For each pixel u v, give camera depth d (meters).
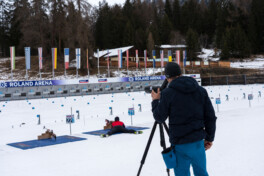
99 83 36.69
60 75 48.03
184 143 2.00
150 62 63.00
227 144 5.32
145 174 3.67
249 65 59.69
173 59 67.94
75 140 7.47
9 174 4.07
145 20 97.50
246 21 84.31
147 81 41.00
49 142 7.44
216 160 4.18
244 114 10.56
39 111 18.78
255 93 27.16
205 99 2.15
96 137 7.82
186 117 2.02
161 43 80.12
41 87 32.44
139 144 6.12
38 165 4.60
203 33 95.81
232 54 72.44
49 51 58.22
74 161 4.78
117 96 30.72
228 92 30.25
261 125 7.38
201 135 2.04
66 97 31.52
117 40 83.06
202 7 111.75
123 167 4.13
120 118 13.95
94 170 4.06
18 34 67.81
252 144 5.09
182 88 2.04
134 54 66.56
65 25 52.72
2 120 14.91
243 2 93.75
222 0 101.12
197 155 2.03
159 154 4.93
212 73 53.97
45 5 52.56
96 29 88.12
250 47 72.38
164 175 3.56
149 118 13.51
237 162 3.94
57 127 11.80
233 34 73.19
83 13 50.88
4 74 47.47
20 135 10.27
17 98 30.61
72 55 51.72
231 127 7.54
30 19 51.97
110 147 5.99
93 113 16.86
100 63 62.19
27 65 30.83
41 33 53.81
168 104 2.06
